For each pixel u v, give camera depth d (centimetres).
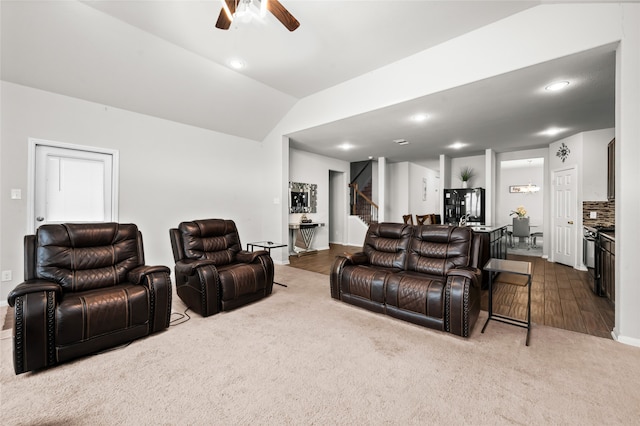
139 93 383
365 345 229
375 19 273
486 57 285
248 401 163
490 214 638
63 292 235
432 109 379
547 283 409
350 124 450
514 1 250
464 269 266
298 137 545
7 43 281
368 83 383
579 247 503
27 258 238
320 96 450
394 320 279
